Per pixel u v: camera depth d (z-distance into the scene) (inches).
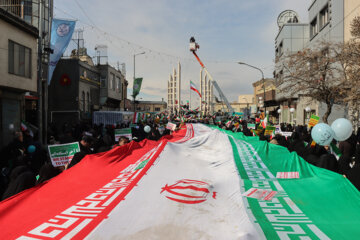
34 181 179.6
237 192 137.7
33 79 689.0
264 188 143.8
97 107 1481.3
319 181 144.2
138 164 176.2
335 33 768.9
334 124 216.1
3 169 247.1
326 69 573.3
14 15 605.6
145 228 97.6
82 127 836.6
